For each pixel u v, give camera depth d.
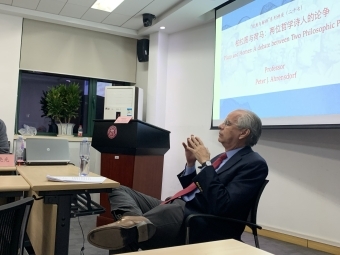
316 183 2.86
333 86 2.50
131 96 4.37
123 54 4.95
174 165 4.47
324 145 2.82
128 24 4.62
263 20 3.22
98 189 1.65
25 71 4.40
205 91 4.21
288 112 2.87
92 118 4.82
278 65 3.01
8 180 1.69
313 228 2.86
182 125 4.44
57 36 4.51
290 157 3.09
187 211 1.67
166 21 4.22
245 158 1.71
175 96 4.56
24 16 4.25
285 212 3.10
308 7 2.77
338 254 2.65
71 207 1.62
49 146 2.65
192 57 4.41
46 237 1.79
